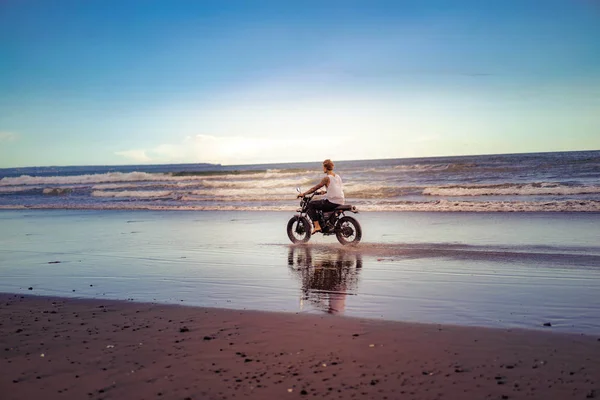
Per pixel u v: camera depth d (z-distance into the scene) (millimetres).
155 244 12422
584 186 21375
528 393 3529
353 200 22656
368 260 9500
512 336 4793
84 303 6559
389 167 36469
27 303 6613
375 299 6492
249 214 19922
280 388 3732
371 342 4715
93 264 9750
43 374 4098
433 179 30578
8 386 3875
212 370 4105
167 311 6055
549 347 4453
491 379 3787
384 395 3570
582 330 4953
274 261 9648
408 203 20250
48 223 18578
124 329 5309
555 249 10141
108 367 4219
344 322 5402
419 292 6852
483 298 6434
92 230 15938
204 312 5969
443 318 5516
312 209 11945
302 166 99812
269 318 5625
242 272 8594
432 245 11148
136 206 25328
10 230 16422
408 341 4719
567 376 3801
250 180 35844
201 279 8078
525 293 6672
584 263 8664
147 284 7766
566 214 15758
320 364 4188
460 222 15016
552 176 28359
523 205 17766
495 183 25156
